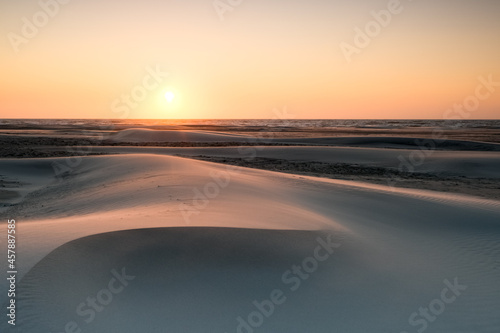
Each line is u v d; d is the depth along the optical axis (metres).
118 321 5.22
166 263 6.66
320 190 15.99
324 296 6.22
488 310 6.06
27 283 5.61
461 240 9.88
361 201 14.17
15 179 22.45
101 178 20.17
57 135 63.84
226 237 7.62
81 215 11.41
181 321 5.36
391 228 10.72
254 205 11.29
